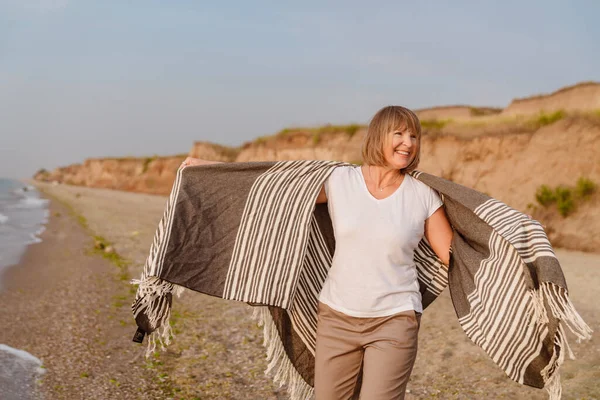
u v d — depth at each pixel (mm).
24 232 18562
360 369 2533
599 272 9172
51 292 8422
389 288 2408
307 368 2895
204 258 2684
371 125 2480
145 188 60406
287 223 2605
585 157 14281
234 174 2762
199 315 6750
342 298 2453
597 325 5859
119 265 11047
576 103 25656
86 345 5672
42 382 4598
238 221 2695
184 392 4398
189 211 2719
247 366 4973
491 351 2482
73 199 47000
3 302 7684
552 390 2404
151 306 2672
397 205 2438
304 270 2793
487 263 2510
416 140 2453
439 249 2633
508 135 17188
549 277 2217
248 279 2629
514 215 2424
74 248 13867
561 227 12906
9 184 102188
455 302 2625
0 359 5152
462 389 4320
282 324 2852
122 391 4418
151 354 5344
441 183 2504
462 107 38188
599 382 4215
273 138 34312
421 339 5664
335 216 2494
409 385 4484
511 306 2432
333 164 2615
